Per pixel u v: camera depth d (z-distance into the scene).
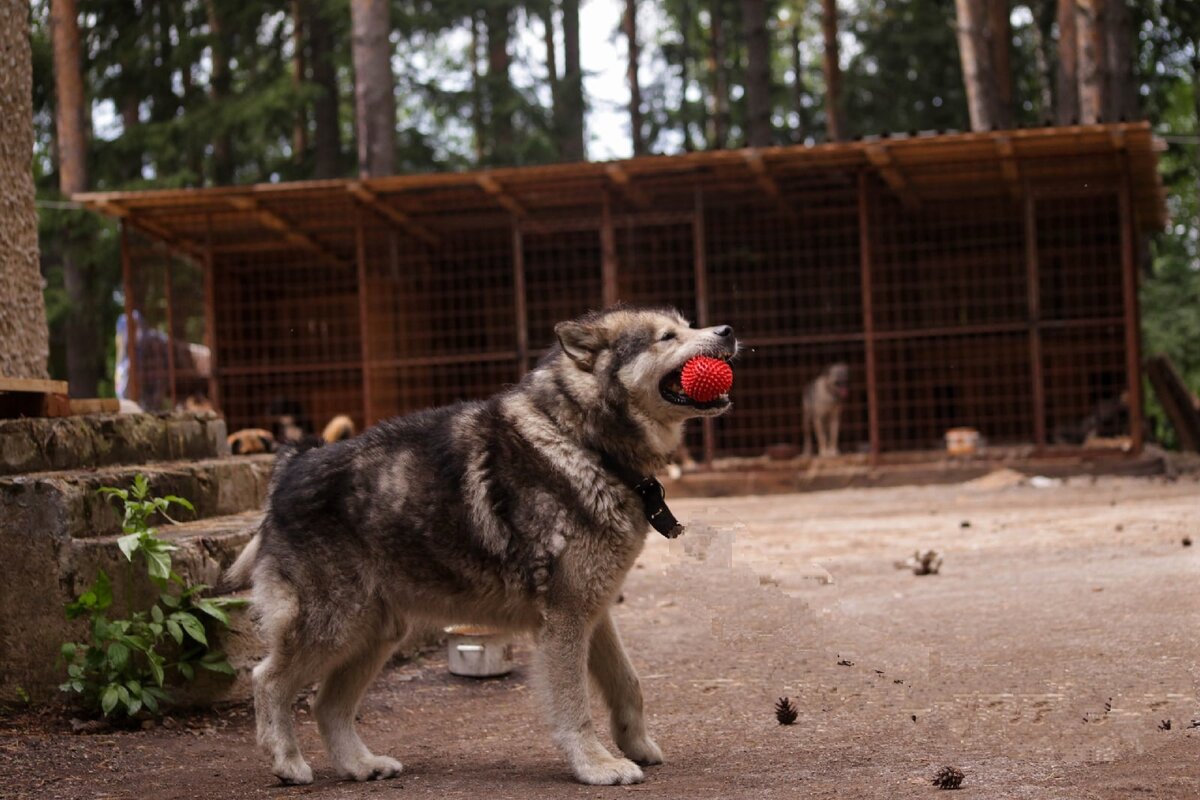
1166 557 8.19
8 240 7.26
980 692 5.21
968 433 16.28
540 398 4.44
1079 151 14.87
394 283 19.23
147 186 25.72
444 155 33.72
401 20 29.19
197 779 4.55
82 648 5.51
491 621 4.49
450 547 4.36
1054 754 4.27
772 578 8.21
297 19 29.05
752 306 20.69
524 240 20.03
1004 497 13.38
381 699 5.95
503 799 4.02
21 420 6.23
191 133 26.36
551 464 4.32
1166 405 19.27
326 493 4.49
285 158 32.22
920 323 20.14
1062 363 19.88
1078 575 7.79
